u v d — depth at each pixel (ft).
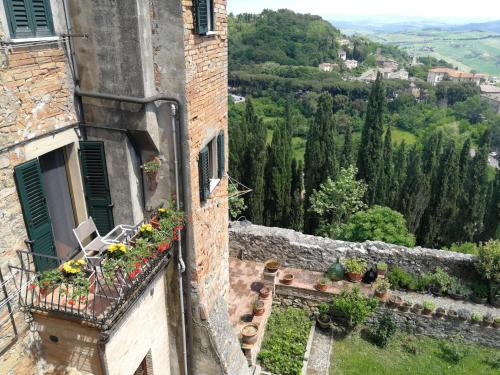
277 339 37.09
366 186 67.92
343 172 65.41
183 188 22.20
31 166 17.26
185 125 20.67
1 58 15.14
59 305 17.35
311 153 71.46
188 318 25.73
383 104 72.84
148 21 18.93
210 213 26.18
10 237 16.80
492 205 72.84
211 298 27.73
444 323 39.58
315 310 42.04
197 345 26.76
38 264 18.34
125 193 21.68
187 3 18.88
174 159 21.65
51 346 18.75
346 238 54.54
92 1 18.12
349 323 40.42
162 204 23.06
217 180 27.17
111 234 22.16
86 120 20.66
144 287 20.31
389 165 79.10
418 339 40.22
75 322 17.48
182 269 23.95
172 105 20.45
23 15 15.98
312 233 72.38
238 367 28.32
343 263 44.80
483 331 38.91
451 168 69.26
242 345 33.06
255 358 34.63
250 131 76.02
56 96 18.47
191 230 23.36
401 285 43.83
